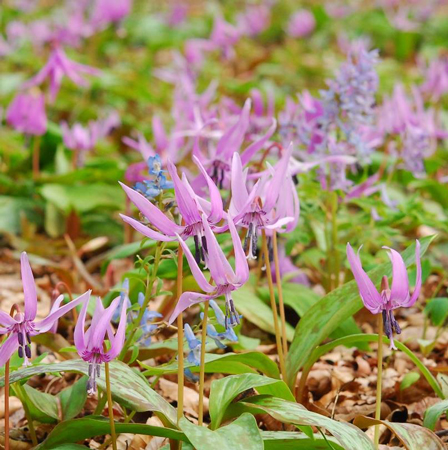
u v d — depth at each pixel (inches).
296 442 142.6
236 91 537.0
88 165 359.6
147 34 751.1
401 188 381.1
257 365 169.9
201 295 129.3
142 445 178.7
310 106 244.5
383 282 134.6
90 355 126.6
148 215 130.8
